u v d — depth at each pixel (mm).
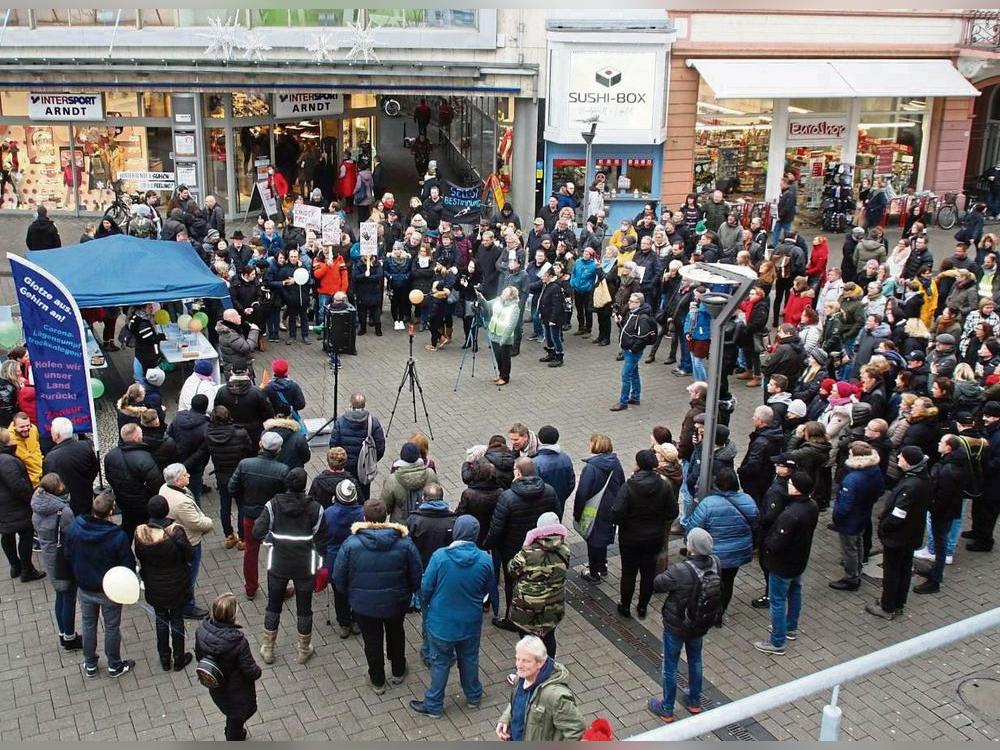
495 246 17750
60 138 25219
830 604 10289
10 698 8641
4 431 10109
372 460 10945
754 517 9258
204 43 23641
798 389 12680
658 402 15461
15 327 14148
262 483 9734
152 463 9961
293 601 10148
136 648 9383
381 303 17984
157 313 15211
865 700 8664
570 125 24281
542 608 8375
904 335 14461
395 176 29703
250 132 25531
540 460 10070
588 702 8688
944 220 26859
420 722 8398
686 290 15750
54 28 23750
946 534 10367
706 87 25312
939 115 27547
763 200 26703
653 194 25344
